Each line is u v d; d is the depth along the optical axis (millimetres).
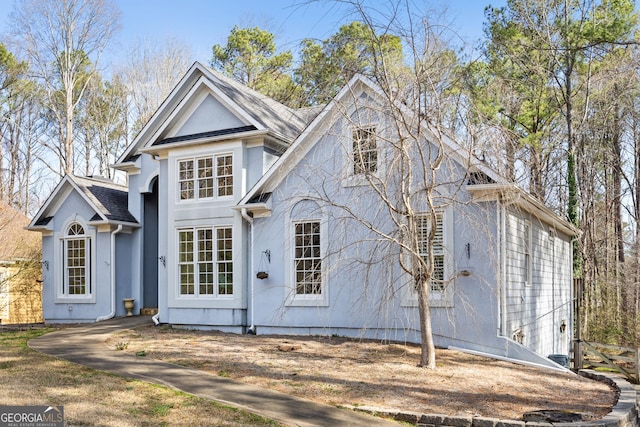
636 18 23547
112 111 41469
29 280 24453
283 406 8852
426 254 13781
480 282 13406
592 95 26000
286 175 15812
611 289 24500
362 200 14305
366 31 11789
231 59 35719
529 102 25703
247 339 14828
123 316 19969
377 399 9305
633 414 9266
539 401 9547
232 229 16812
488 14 26844
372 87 13219
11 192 36844
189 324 17188
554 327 19438
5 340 15117
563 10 26203
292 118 19578
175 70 40719
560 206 26094
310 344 13891
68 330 17219
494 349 13156
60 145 37375
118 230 19906
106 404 8547
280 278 15875
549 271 18922
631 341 22281
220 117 17500
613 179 31281
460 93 11539
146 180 20688
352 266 14406
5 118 37375
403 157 11203
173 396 9148
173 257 17625
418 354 12867
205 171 17500
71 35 35188
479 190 12945
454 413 8641
